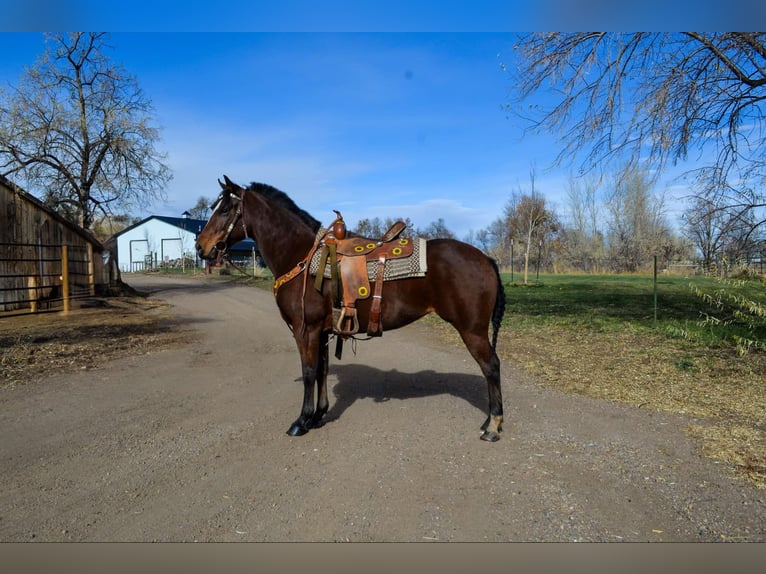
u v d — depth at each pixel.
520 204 31.64
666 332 8.84
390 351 8.28
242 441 4.09
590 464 3.55
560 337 8.92
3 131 18.36
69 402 5.15
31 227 14.04
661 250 31.80
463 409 4.94
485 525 2.75
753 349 7.16
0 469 3.50
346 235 4.31
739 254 7.32
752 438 3.94
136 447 3.94
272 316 13.83
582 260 35.81
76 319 11.98
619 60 8.05
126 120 20.36
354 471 3.48
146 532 2.69
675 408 4.77
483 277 3.99
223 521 2.80
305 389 4.26
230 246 4.77
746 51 7.22
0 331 9.49
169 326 11.52
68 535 2.66
